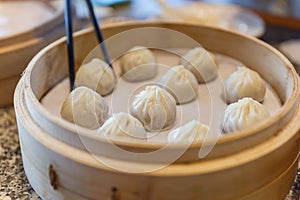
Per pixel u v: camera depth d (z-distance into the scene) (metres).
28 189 0.48
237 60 0.58
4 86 0.59
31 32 0.59
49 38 0.61
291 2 1.01
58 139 0.41
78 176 0.40
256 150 0.40
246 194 0.42
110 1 0.84
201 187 0.39
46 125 0.42
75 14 0.71
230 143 0.39
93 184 0.40
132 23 0.59
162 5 0.85
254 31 0.79
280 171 0.43
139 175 0.38
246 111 0.46
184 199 0.40
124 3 0.85
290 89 0.48
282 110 0.43
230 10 0.87
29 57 0.59
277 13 0.96
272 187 0.43
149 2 0.88
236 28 0.80
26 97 0.44
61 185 0.42
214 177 0.39
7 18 0.68
